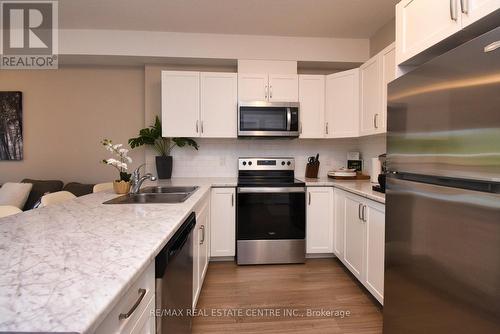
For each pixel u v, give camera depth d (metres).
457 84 0.98
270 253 2.78
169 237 1.02
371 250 1.99
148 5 2.53
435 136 1.09
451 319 1.03
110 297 0.57
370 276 2.01
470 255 0.94
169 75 2.95
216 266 2.75
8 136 3.46
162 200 1.94
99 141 3.52
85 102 3.49
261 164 3.21
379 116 2.40
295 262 2.80
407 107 1.29
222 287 2.30
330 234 2.86
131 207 1.49
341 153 3.48
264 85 3.02
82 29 3.00
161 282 0.93
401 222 1.35
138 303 0.77
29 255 0.79
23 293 0.57
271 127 2.96
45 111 3.47
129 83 3.50
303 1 2.46
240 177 3.20
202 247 2.15
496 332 0.85
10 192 3.03
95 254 0.80
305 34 3.11
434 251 1.11
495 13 1.00
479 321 0.91
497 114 0.83
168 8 2.57
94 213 1.34
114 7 2.56
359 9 2.59
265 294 2.19
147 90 3.31
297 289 2.27
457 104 0.98
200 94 2.98
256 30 3.02
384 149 2.86
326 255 3.00
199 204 1.98
